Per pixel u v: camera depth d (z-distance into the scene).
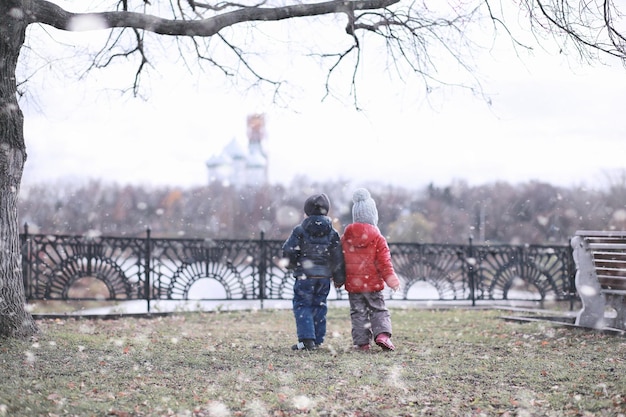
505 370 5.34
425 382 4.96
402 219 49.81
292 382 4.93
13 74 6.42
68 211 65.75
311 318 6.52
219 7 9.26
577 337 6.80
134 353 5.89
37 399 4.21
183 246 10.33
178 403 4.29
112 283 9.98
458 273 11.33
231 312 9.91
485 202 59.09
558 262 11.20
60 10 6.41
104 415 4.00
